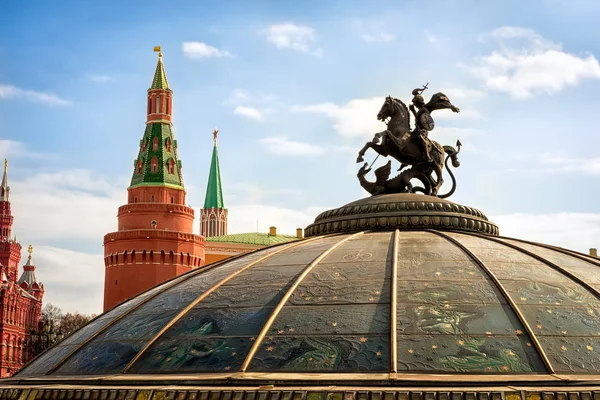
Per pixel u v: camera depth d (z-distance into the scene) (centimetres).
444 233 1469
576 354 1083
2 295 10062
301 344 1121
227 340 1163
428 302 1173
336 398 988
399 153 1653
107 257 8281
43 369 1309
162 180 8388
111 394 1068
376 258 1323
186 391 1034
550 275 1288
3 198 13750
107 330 1340
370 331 1125
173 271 8169
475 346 1088
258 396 1008
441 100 1677
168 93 8719
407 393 978
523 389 978
